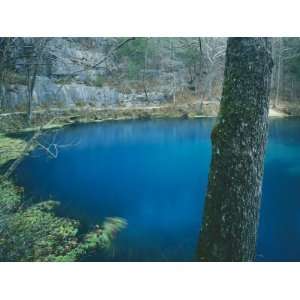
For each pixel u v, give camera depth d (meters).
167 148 18.97
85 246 7.07
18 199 9.52
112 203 10.20
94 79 28.50
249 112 3.08
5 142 16.16
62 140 19.36
